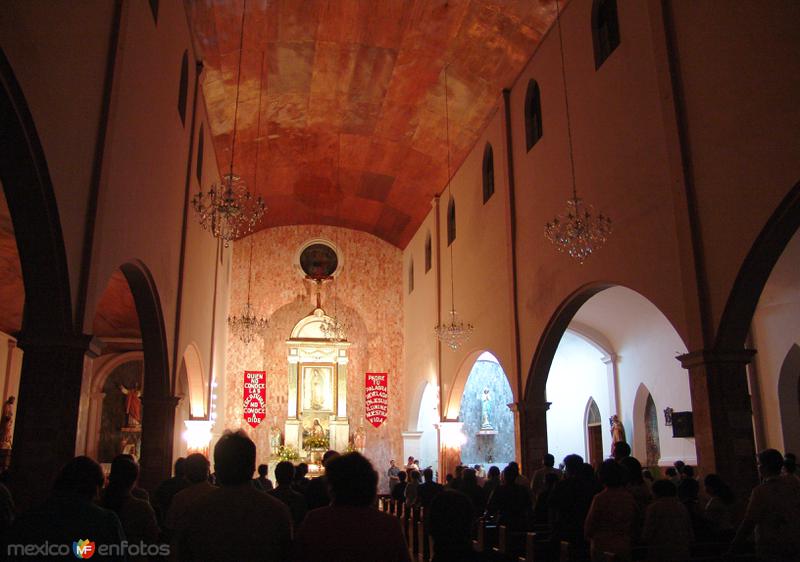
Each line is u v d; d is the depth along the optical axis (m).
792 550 4.91
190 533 2.93
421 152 18.06
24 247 6.01
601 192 10.05
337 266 23.25
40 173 5.54
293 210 22.30
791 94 6.57
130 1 7.64
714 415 7.30
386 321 23.14
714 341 7.43
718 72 7.57
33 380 6.32
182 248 12.01
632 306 14.45
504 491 7.39
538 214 12.30
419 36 13.98
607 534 5.18
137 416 16.70
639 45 9.21
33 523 2.85
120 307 14.17
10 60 4.70
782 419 11.46
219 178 18.48
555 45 11.95
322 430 21.61
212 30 12.91
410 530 9.71
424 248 20.69
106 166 6.95
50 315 6.32
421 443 22.84
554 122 11.80
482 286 15.20
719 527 6.45
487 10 12.62
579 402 18.50
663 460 14.24
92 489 3.03
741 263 7.09
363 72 15.45
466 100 15.29
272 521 2.98
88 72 6.51
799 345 11.22
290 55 14.64
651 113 8.84
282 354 22.55
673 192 8.12
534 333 12.24
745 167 7.11
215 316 17.78
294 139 18.22
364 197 21.34
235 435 3.12
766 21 6.92
